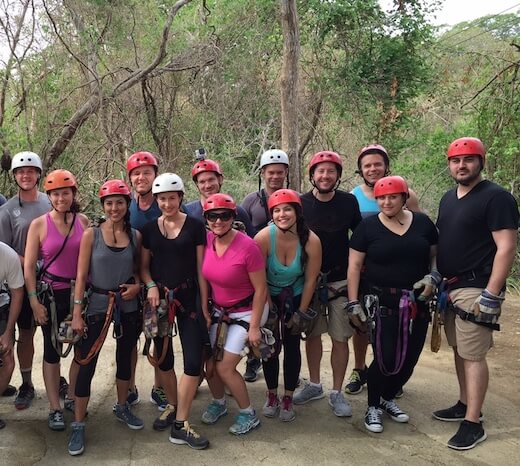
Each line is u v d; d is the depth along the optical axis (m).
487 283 3.60
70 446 3.51
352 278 3.88
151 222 3.66
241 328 3.66
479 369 3.66
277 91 11.46
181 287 3.64
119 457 3.49
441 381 4.79
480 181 3.71
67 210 3.60
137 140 10.94
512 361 5.25
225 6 11.62
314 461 3.49
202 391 4.50
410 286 3.76
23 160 3.92
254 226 4.40
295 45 7.32
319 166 3.92
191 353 3.61
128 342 3.73
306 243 3.71
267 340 3.66
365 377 4.58
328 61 11.28
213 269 3.60
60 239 3.64
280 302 3.84
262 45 11.31
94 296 3.58
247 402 3.81
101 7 10.04
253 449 3.62
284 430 3.88
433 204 9.74
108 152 9.80
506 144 8.59
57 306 3.69
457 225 3.66
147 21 11.05
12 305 3.63
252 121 11.30
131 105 10.77
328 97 11.11
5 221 3.96
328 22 10.86
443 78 11.37
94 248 3.52
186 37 11.37
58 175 3.56
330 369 5.04
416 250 3.71
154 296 3.59
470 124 9.71
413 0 11.02
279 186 4.33
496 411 4.22
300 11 10.80
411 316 3.71
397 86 11.12
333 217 4.01
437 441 3.77
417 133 11.59
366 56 11.09
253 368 4.74
